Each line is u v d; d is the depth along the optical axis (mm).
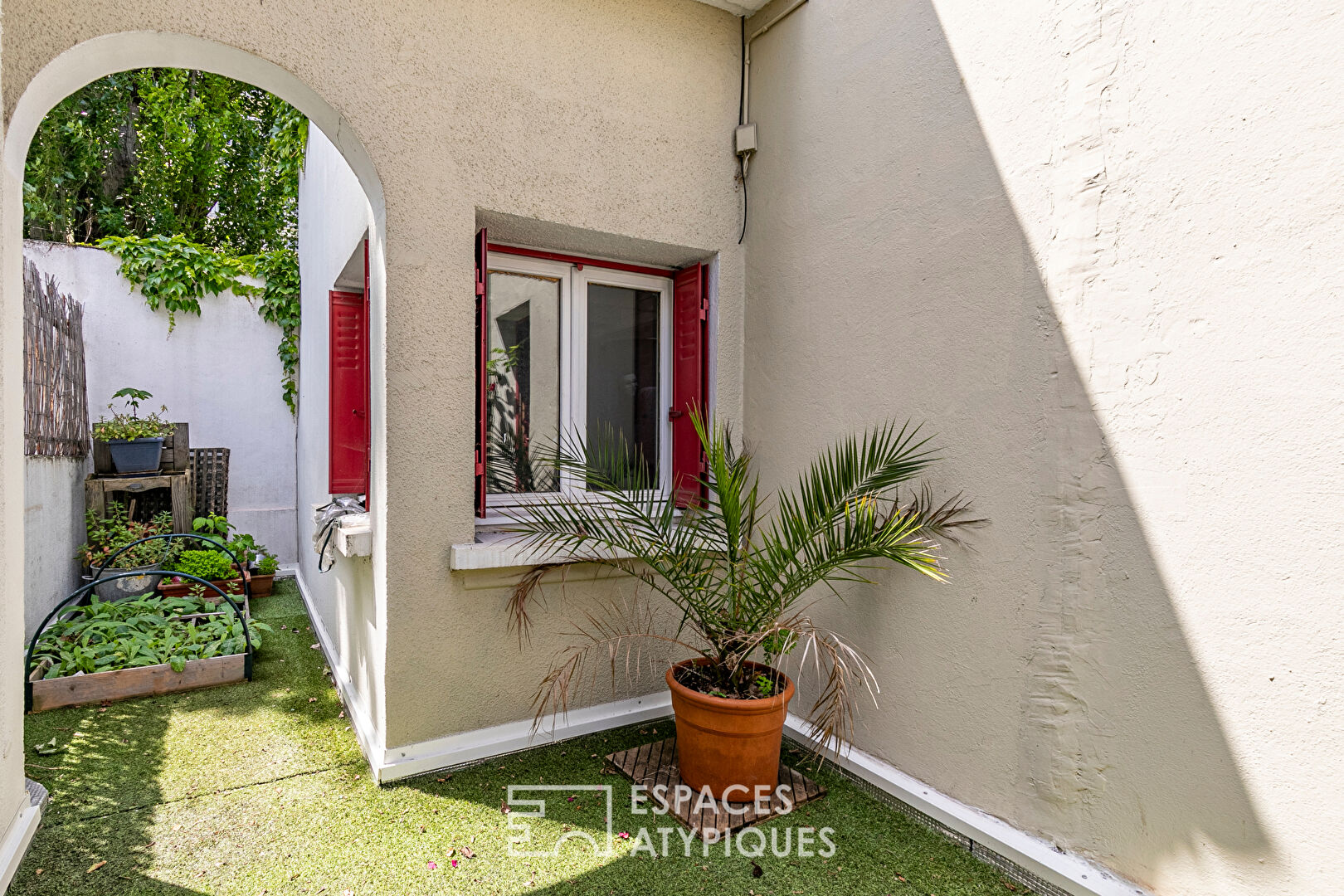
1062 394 2111
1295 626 1624
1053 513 2131
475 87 2715
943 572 2457
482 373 2834
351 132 2482
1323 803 1578
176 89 10141
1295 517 1626
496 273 3195
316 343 4922
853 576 2686
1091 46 2031
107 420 5898
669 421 3643
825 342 2963
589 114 2977
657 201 3164
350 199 3525
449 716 2795
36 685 3297
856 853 2285
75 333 5211
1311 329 1601
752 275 3391
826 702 2969
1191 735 1813
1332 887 1561
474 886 2057
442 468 2719
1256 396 1693
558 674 2787
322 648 4406
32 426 4176
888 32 2676
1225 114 1746
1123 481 1964
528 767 2812
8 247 2004
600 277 3443
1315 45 1593
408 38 2574
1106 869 1999
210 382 6344
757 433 3357
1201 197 1793
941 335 2480
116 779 2664
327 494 4250
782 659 3275
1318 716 1584
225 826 2346
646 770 2758
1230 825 1735
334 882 2061
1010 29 2244
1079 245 2064
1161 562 1879
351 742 3037
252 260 6695
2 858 2010
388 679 2650
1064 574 2102
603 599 3186
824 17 2969
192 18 2191
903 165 2613
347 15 2453
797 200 3117
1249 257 1707
